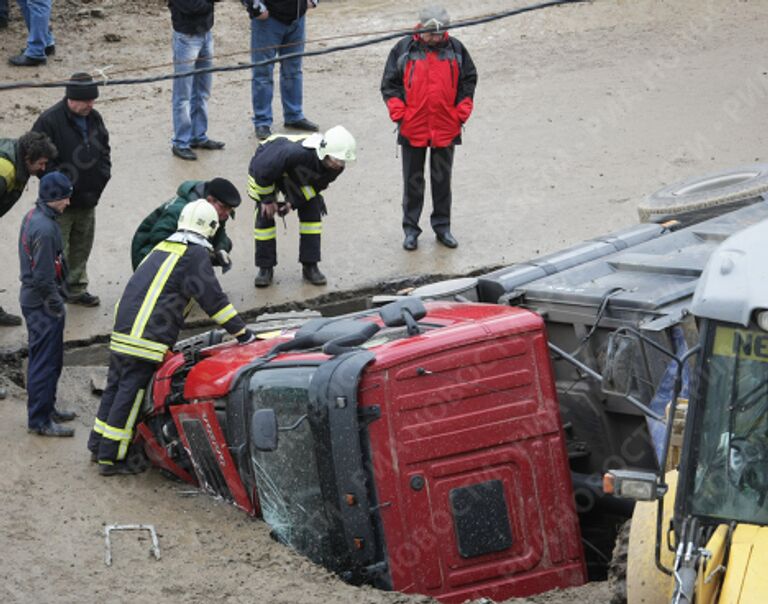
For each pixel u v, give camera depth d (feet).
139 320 92.12
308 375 79.10
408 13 194.70
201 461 90.17
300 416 79.41
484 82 171.32
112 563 80.23
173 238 93.40
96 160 113.50
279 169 115.34
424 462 76.84
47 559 80.48
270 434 79.30
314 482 79.77
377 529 77.05
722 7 194.70
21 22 184.85
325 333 83.92
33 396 97.96
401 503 76.69
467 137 155.02
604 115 158.40
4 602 74.90
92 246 127.75
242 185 141.38
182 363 92.22
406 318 81.30
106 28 185.06
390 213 136.98
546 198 138.41
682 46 179.83
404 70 122.11
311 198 118.73
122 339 92.27
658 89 165.27
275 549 81.51
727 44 179.32
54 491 90.68
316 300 120.16
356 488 76.59
